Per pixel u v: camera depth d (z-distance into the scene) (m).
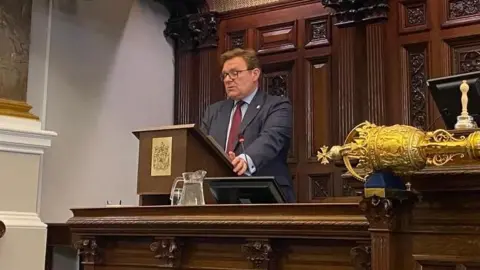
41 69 4.64
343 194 4.71
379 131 1.74
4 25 4.25
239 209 2.15
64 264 4.62
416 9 4.63
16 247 4.00
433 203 1.74
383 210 1.69
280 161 3.24
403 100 4.57
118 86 5.18
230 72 3.36
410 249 1.75
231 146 3.28
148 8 5.48
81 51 4.93
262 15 5.30
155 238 2.36
